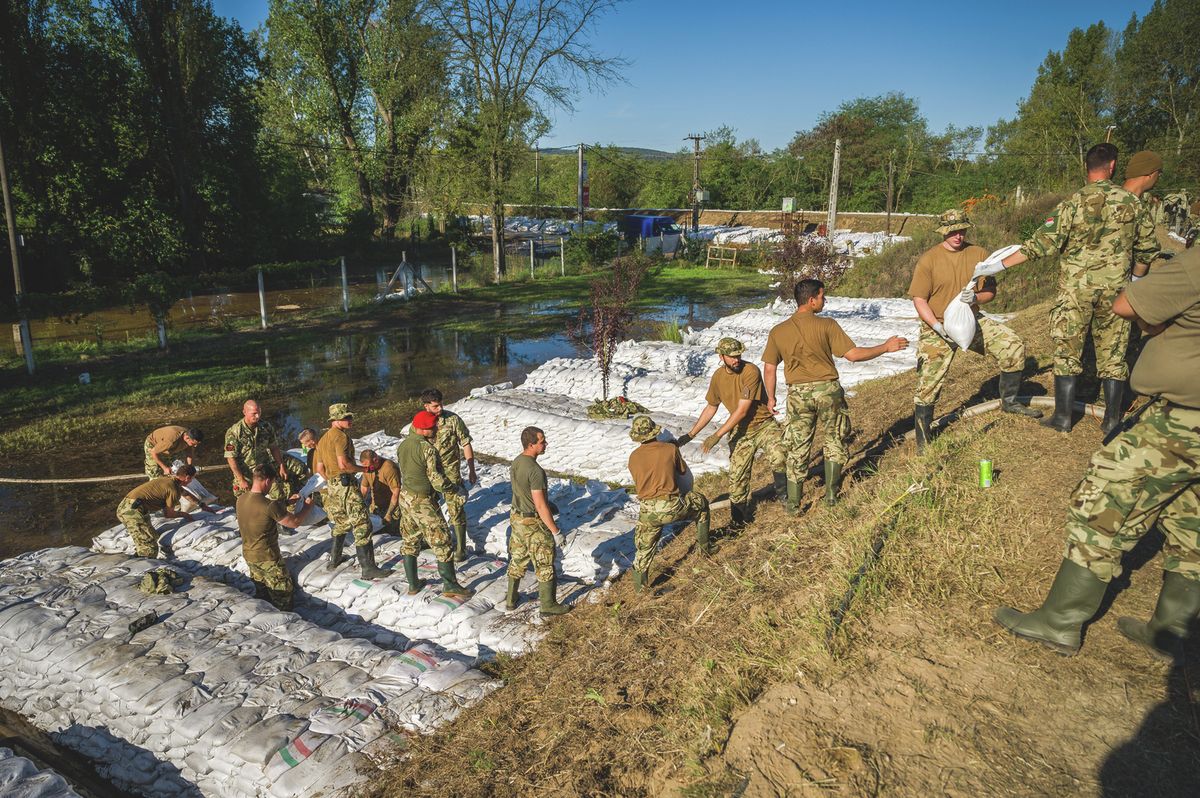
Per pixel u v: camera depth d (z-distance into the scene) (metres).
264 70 38.59
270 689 5.33
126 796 5.07
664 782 3.26
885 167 61.56
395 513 8.09
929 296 5.59
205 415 15.03
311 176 51.75
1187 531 2.98
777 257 23.59
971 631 3.52
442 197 37.12
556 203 67.19
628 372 14.35
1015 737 2.88
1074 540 3.15
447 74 35.53
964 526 4.38
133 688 5.38
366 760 4.55
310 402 16.06
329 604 6.93
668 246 45.78
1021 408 5.74
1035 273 18.56
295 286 34.94
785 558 4.97
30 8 28.77
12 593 6.73
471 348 21.92
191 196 35.22
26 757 4.91
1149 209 4.61
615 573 6.59
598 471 11.25
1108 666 3.14
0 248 28.92
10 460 12.45
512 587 6.22
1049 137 48.12
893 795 2.71
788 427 5.64
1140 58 42.69
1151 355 2.82
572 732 4.07
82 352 20.78
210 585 6.93
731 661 3.92
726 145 72.06
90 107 30.61
